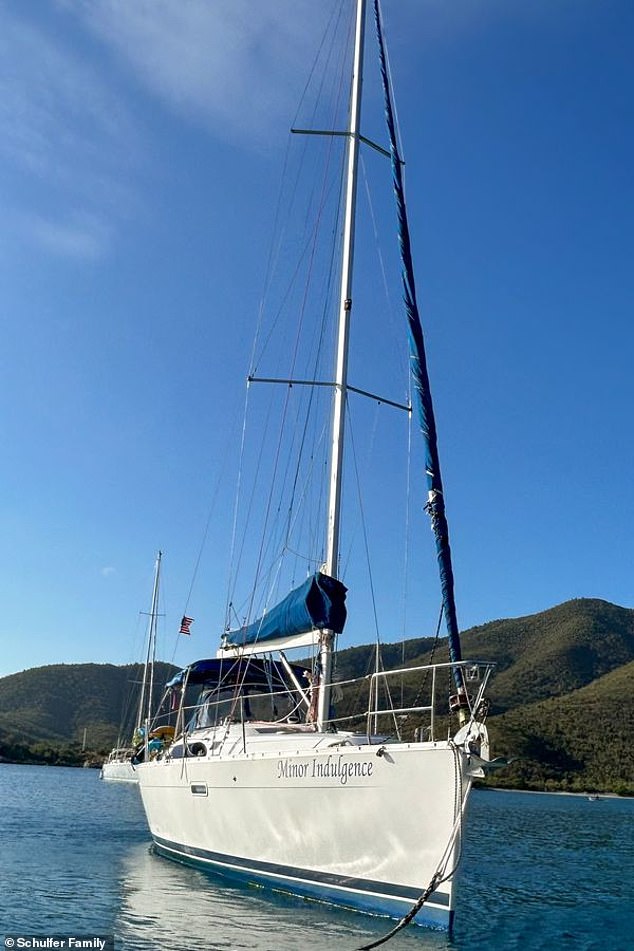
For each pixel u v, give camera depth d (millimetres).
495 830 28531
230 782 11461
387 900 9219
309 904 10094
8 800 31234
